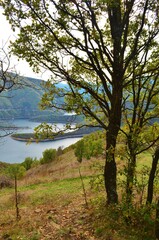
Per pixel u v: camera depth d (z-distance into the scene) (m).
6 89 10.21
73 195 16.80
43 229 10.92
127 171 9.79
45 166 41.94
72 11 9.71
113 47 10.12
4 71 9.84
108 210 10.74
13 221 12.80
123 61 10.27
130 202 9.89
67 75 10.30
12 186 26.81
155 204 9.04
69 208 13.73
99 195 15.18
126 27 9.70
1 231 11.39
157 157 9.39
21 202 17.36
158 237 8.52
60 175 28.52
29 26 9.98
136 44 9.48
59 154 51.41
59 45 10.48
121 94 10.42
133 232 9.29
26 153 109.88
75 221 11.28
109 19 10.12
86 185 19.34
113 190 11.20
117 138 10.83
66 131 10.69
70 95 10.95
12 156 103.75
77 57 9.85
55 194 17.98
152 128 9.86
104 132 11.79
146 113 11.26
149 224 9.48
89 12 9.30
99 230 9.71
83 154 34.16
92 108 11.75
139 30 9.30
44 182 26.00
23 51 9.96
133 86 10.54
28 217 13.07
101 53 9.82
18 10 9.52
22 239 9.98
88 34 9.49
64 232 10.12
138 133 9.53
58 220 11.88
